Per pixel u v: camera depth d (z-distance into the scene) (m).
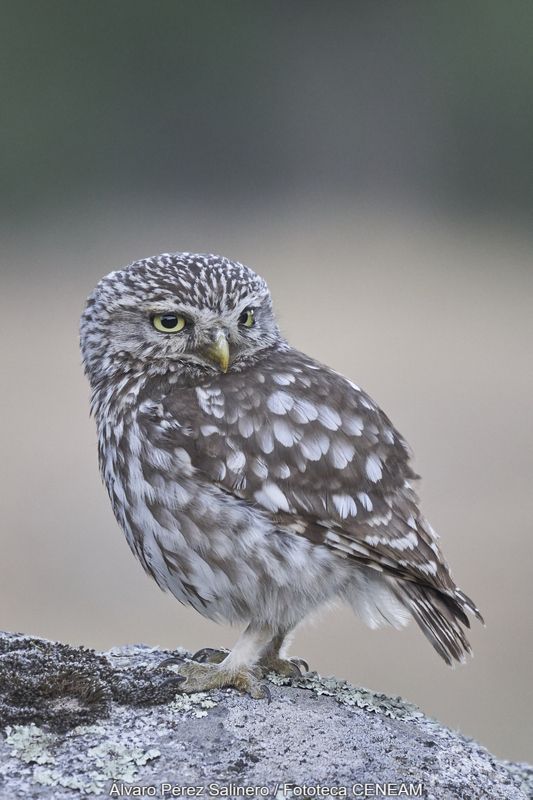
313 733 4.28
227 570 4.68
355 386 5.15
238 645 4.71
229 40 34.19
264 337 5.36
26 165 31.23
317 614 4.89
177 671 4.61
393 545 4.71
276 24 34.62
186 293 5.05
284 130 34.31
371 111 34.16
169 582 4.95
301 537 4.66
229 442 4.73
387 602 4.88
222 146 34.06
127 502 4.90
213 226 30.31
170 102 33.12
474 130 33.12
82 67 31.98
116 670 4.58
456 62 33.53
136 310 5.14
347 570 4.74
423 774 4.16
